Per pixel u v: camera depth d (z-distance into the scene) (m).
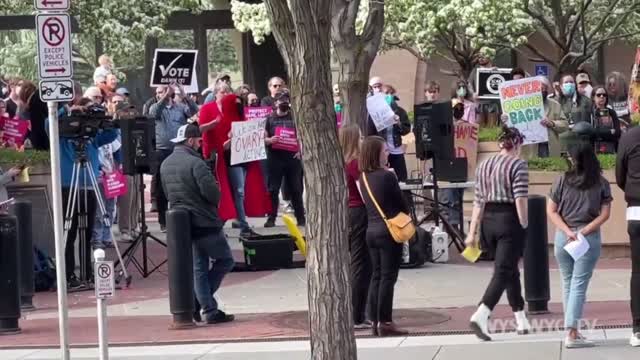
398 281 13.42
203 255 11.37
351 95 13.45
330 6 6.69
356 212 10.66
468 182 15.73
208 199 11.23
